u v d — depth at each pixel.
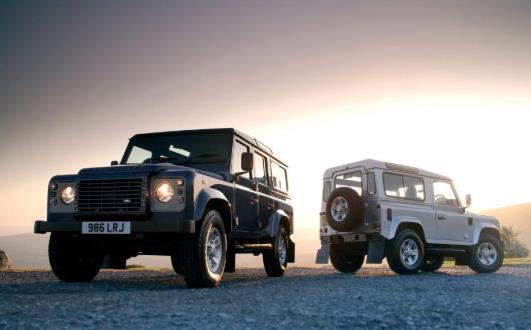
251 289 5.94
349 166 10.97
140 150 7.86
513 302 4.86
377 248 9.95
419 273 10.69
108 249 6.51
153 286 6.31
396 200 10.35
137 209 5.87
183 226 5.65
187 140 7.75
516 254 30.25
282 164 10.23
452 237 11.09
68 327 3.29
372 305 4.50
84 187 6.15
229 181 7.18
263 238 8.58
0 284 6.27
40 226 6.29
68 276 6.73
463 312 4.18
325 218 11.42
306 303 4.59
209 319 3.62
